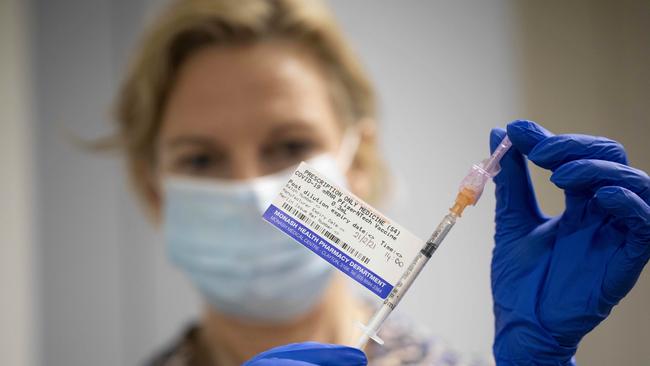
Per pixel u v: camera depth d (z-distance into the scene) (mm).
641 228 722
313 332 1432
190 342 1562
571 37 1645
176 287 2041
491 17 1772
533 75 1693
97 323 2078
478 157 1758
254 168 1327
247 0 1367
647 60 1508
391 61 1856
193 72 1368
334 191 778
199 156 1371
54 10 2133
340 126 1487
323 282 1335
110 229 2092
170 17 1401
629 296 1499
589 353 1531
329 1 1884
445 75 1810
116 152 1806
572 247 828
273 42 1370
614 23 1567
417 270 754
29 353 2090
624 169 750
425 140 1803
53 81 2129
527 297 840
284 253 1292
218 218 1306
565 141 772
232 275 1309
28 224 2131
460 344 1733
